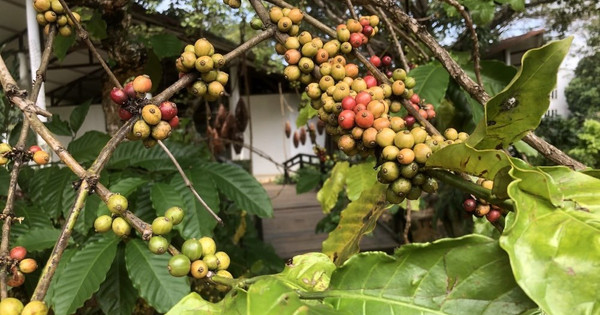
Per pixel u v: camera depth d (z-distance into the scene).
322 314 0.23
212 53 0.38
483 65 0.78
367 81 0.43
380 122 0.34
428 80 0.74
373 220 0.52
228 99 3.50
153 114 0.33
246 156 5.09
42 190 0.73
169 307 0.62
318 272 0.34
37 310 0.24
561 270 0.21
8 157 0.36
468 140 0.30
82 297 0.60
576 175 0.26
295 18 0.44
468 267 0.26
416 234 1.85
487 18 0.91
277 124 5.41
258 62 2.18
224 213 1.35
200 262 0.29
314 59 0.44
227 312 0.26
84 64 2.40
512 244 0.22
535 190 0.24
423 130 0.32
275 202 3.74
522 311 0.23
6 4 1.37
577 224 0.22
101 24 0.92
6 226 0.32
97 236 0.68
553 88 0.26
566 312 0.20
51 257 0.26
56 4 0.46
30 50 0.76
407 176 0.32
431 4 1.41
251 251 1.38
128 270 0.64
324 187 1.10
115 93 0.33
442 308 0.25
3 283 0.29
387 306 0.26
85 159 0.78
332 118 0.40
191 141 1.75
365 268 0.28
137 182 0.70
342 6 1.35
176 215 0.30
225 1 0.47
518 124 0.29
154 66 1.04
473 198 0.39
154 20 1.36
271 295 0.23
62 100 3.97
